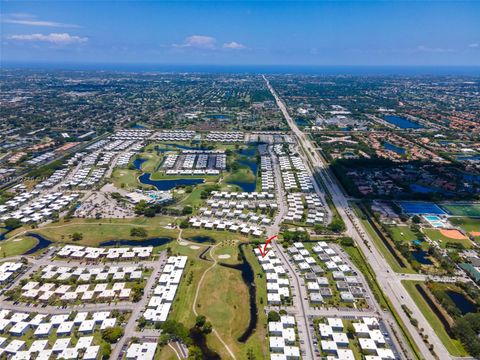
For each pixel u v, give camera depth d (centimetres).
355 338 13950
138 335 13925
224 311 15238
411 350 13362
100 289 16575
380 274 17975
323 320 14750
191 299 15962
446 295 15975
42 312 15212
